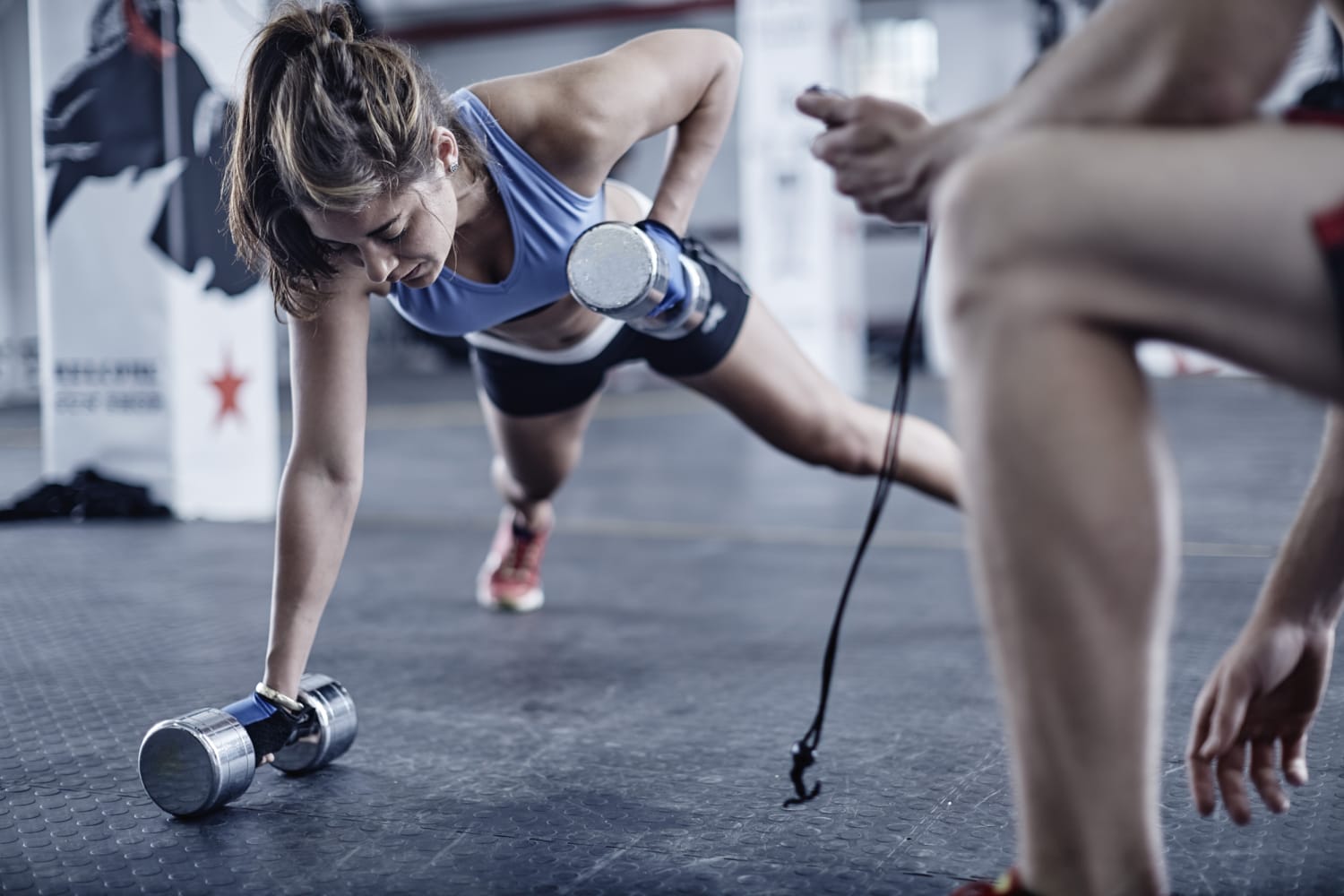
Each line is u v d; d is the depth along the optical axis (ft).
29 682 6.40
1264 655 3.26
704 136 5.29
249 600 8.67
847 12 32.37
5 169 36.40
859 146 2.65
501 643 7.28
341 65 3.65
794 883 3.73
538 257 4.91
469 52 48.08
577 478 16.02
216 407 13.16
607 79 4.80
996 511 2.17
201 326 13.03
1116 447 2.11
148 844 4.10
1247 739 3.40
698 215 46.55
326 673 6.61
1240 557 9.33
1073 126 2.21
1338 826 4.00
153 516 12.98
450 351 46.60
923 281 3.29
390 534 11.82
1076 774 2.22
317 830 4.24
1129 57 2.16
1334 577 3.21
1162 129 2.14
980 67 40.14
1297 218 1.98
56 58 12.83
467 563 10.23
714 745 5.19
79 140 12.87
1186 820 4.08
